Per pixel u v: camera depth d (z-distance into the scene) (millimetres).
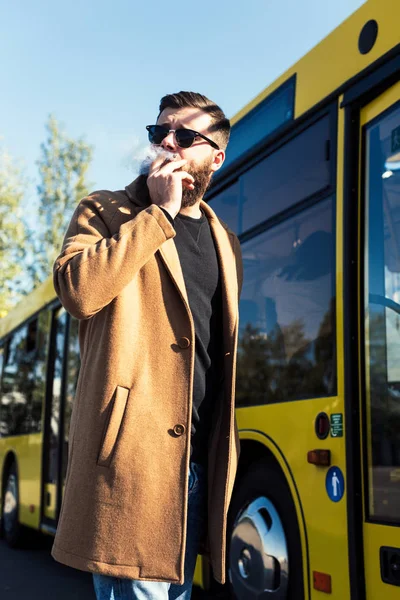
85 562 1907
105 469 1950
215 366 2258
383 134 3486
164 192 2105
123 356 2004
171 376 2035
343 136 3725
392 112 3441
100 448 1959
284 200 4227
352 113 3713
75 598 6082
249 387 4332
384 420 3193
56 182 32500
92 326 2107
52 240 31516
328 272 3701
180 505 1965
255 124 4699
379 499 3141
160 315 2072
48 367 8422
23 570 7547
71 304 1940
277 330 4113
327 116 3908
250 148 4699
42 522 7938
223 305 2275
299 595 3666
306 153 4055
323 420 3549
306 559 3543
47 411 8258
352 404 3367
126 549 1912
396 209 3312
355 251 3551
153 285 2088
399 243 3258
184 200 2250
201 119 2346
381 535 3072
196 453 2193
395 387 3156
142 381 2010
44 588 6535
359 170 3609
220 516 2189
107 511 1930
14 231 28156
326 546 3391
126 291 2059
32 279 28891
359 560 3170
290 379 3916
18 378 9867
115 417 1960
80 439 2006
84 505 1950
